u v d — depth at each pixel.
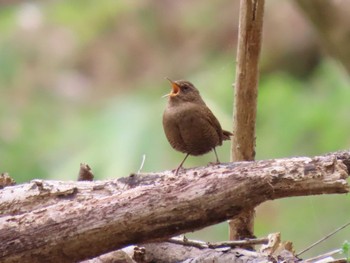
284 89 14.95
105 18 17.30
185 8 17.52
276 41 17.20
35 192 7.89
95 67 16.89
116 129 13.66
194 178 7.27
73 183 7.89
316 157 7.18
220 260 8.03
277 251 8.20
